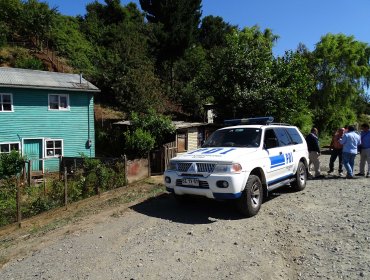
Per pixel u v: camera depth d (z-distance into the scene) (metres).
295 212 7.18
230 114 22.22
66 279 4.43
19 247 5.92
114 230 6.37
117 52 33.97
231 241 5.59
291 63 22.11
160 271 4.55
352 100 33.78
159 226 6.50
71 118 21.19
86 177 9.73
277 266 4.66
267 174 7.62
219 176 6.61
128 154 17.06
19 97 18.97
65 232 6.50
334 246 5.26
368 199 8.08
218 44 52.53
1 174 12.49
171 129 19.05
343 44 31.70
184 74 39.97
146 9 44.69
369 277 4.21
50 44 37.31
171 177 7.29
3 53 31.56
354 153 11.14
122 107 30.34
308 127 26.55
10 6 34.97
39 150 19.94
